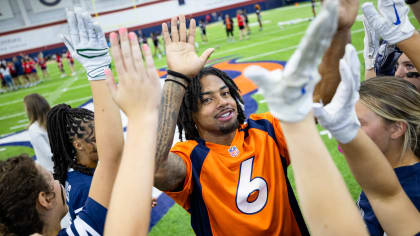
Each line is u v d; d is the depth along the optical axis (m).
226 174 1.46
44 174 1.06
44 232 1.06
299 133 0.62
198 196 1.46
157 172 1.20
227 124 1.51
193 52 1.21
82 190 1.71
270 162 1.51
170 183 1.37
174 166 1.35
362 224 0.65
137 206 0.71
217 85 1.52
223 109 1.51
